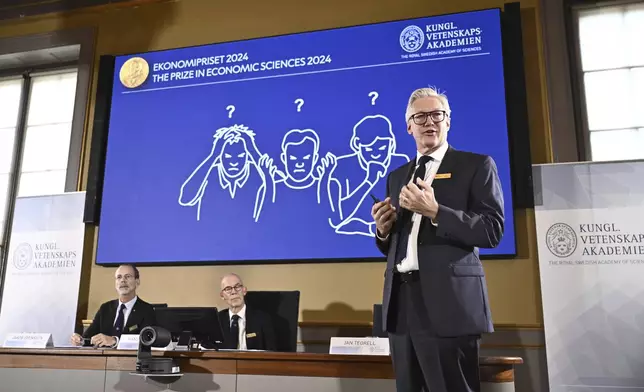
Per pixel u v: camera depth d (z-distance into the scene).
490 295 3.74
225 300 3.82
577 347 3.36
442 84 4.04
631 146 3.96
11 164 5.27
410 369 1.70
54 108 5.34
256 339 3.34
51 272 4.44
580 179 3.60
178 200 4.41
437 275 1.69
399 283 1.77
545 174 3.67
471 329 1.63
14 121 5.38
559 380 3.34
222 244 4.25
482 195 1.81
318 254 4.06
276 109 4.38
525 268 3.73
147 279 4.39
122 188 4.52
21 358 3.05
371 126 4.15
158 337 2.73
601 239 3.48
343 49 4.32
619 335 3.33
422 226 1.78
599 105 4.07
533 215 3.78
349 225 4.04
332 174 4.16
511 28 4.04
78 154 4.76
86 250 4.56
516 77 3.95
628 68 4.09
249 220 4.25
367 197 4.05
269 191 4.26
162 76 4.68
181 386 2.78
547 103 3.97
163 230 4.38
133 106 4.67
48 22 5.25
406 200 1.70
